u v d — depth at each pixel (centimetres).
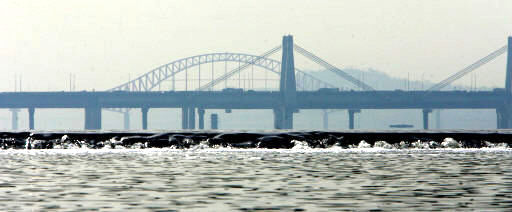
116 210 8662
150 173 13288
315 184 11325
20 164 15512
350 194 10044
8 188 10738
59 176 12638
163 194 10100
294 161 16562
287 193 10175
